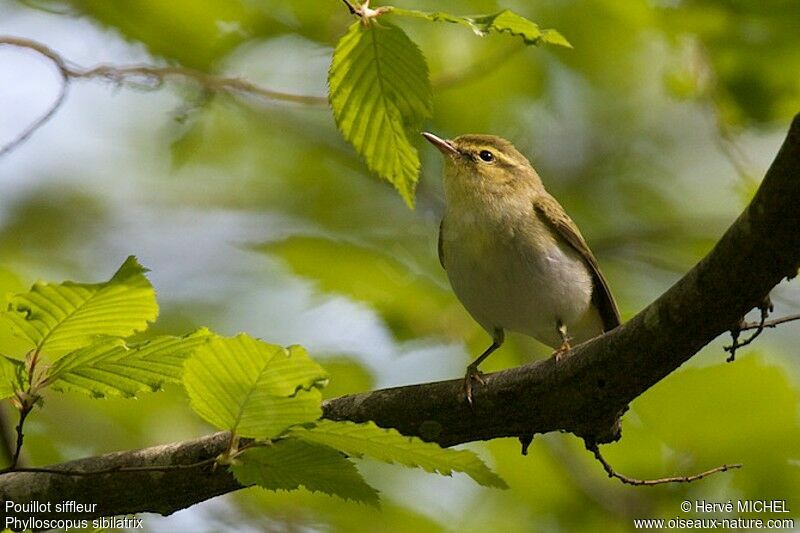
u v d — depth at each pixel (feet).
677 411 36.76
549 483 39.52
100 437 39.63
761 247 18.71
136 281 17.54
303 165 50.29
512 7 44.19
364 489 18.54
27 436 38.24
